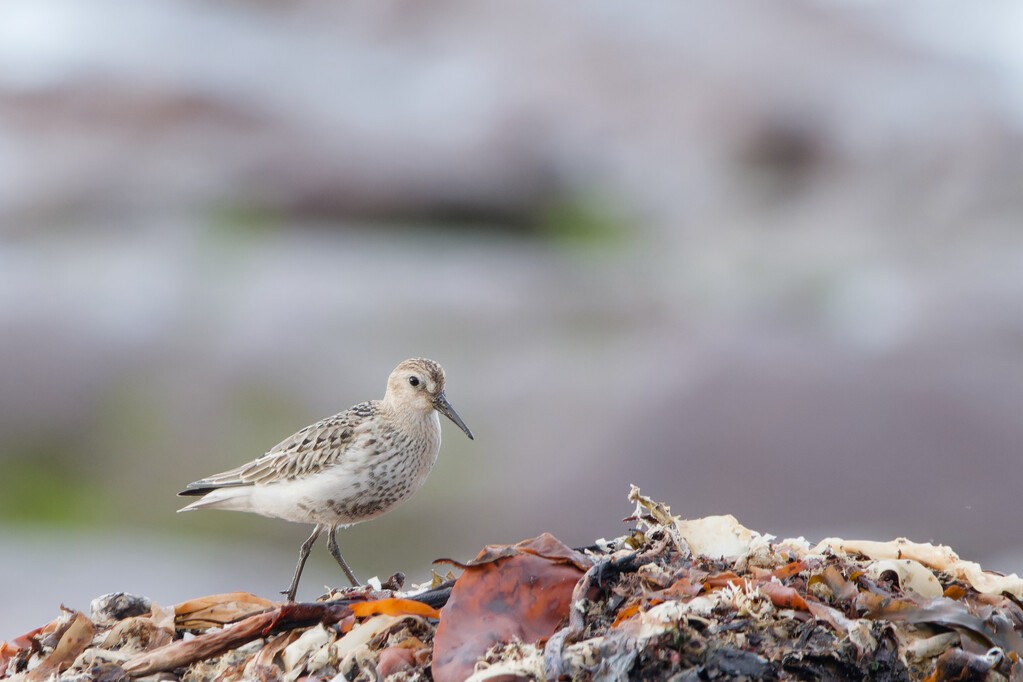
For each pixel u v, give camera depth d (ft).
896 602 12.71
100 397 54.13
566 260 64.80
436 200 68.44
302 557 23.40
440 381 22.76
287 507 22.76
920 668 12.26
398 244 66.18
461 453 48.85
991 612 12.93
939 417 46.68
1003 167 64.95
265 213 67.05
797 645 11.93
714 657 11.74
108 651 14.78
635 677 11.63
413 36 77.66
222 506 23.62
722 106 70.95
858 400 48.14
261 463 23.21
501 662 12.03
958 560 14.49
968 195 62.85
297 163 68.23
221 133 68.44
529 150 71.10
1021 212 63.16
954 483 44.73
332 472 22.26
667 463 47.03
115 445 52.01
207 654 14.15
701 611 12.19
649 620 11.94
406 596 15.30
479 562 13.39
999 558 41.19
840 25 74.23
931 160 65.31
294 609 14.32
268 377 53.67
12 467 51.85
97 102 69.15
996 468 44.60
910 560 13.89
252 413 52.42
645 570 13.44
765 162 69.62
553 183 71.15
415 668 13.10
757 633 12.05
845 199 66.95
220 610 15.71
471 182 68.23
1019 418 47.09
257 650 14.34
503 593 13.23
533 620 13.04
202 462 51.80
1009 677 12.25
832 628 12.10
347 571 23.22
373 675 13.14
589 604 12.96
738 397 48.60
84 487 50.70
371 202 67.05
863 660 11.85
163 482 50.55
